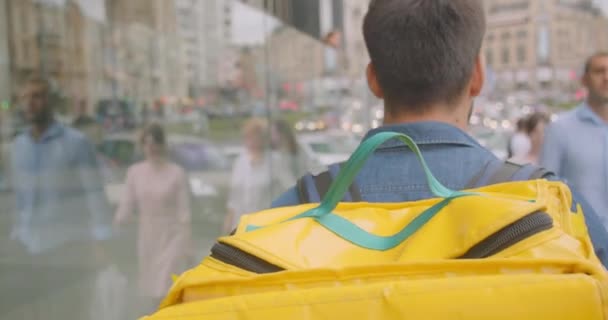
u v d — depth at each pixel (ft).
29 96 15.34
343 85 34.12
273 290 2.77
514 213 2.85
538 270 2.59
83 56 18.30
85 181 15.14
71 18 17.66
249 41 28.17
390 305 2.51
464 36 3.81
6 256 13.71
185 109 24.07
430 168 3.77
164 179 14.57
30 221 14.40
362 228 3.31
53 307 12.67
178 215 14.47
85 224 14.40
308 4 24.38
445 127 3.86
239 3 27.09
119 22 20.57
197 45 26.11
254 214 3.60
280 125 27.12
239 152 18.92
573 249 2.73
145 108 21.48
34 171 14.75
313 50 31.94
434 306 2.48
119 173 15.38
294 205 3.89
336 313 2.54
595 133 10.84
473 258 2.87
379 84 4.07
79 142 15.49
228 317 2.62
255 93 28.30
